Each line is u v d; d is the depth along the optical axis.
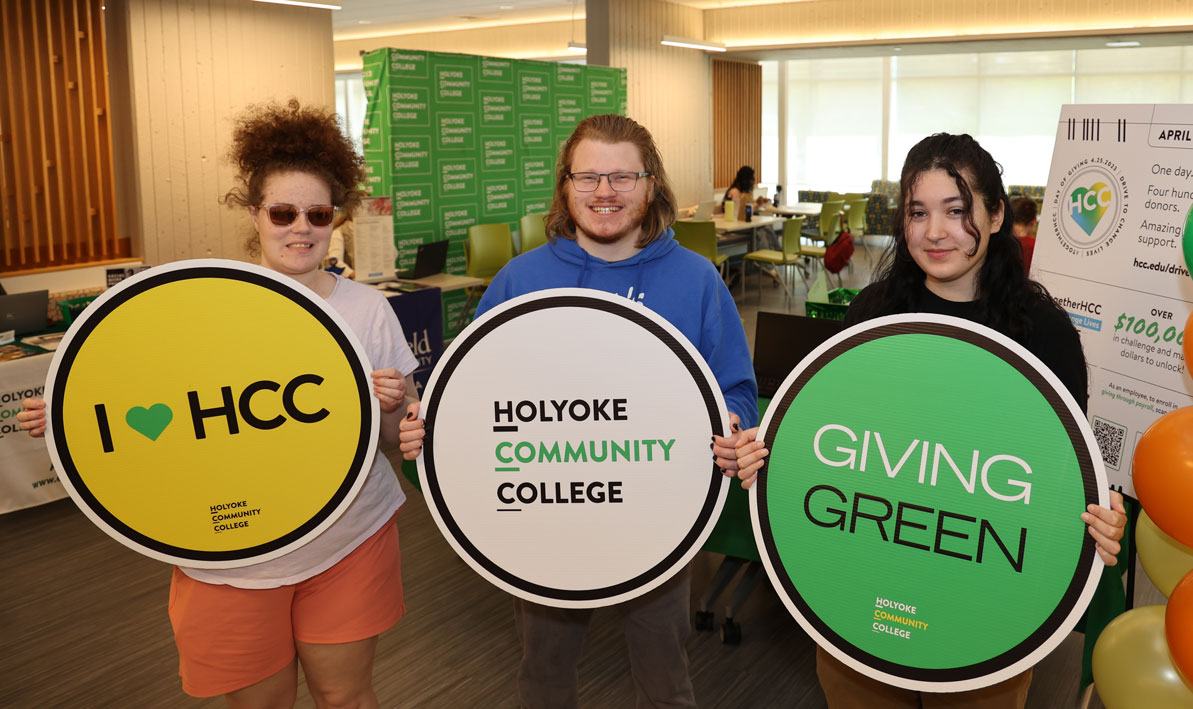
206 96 7.71
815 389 1.50
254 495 1.66
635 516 1.64
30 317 4.43
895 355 1.46
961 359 1.43
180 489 1.64
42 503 4.14
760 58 12.71
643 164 1.76
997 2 10.42
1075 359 1.55
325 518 1.68
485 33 14.80
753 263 11.18
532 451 1.65
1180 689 1.62
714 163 13.53
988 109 15.50
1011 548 1.40
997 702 1.56
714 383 1.60
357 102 19.47
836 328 3.03
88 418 1.61
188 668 1.73
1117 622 1.78
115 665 2.92
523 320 1.63
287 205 1.67
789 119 17.16
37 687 2.79
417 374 5.27
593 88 9.04
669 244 1.86
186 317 1.63
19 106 6.59
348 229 5.86
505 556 1.67
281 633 1.74
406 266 7.38
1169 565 1.79
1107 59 14.48
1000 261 1.56
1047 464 1.38
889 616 1.48
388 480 1.83
